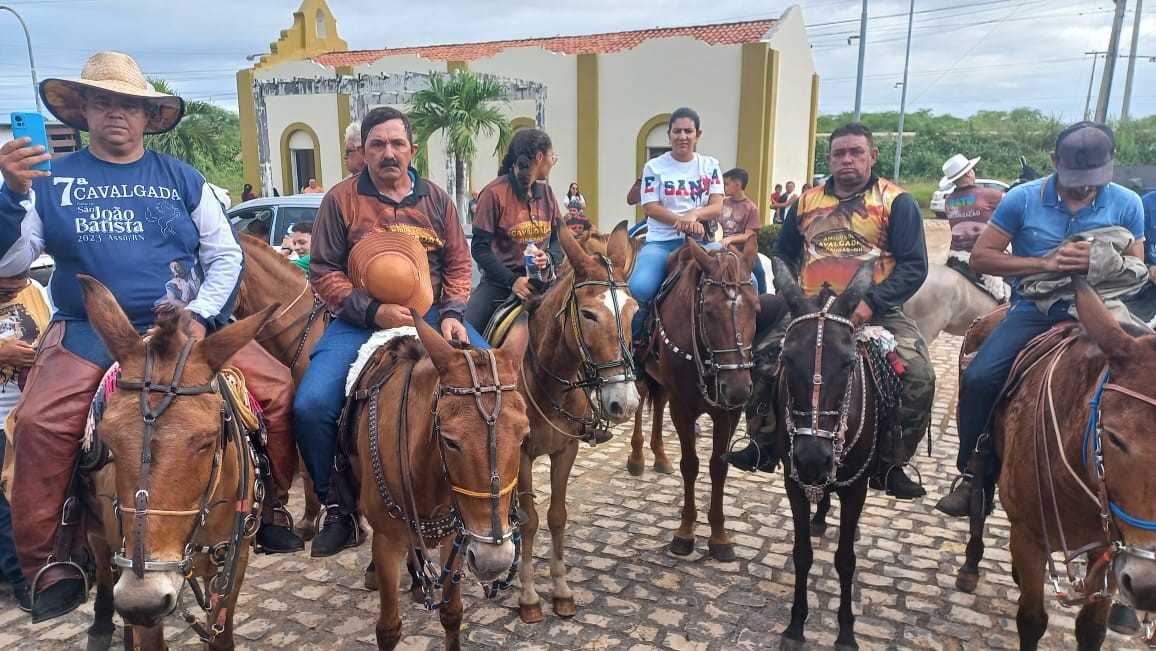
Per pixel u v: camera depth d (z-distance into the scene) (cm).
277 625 421
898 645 401
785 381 393
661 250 593
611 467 672
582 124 1992
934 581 466
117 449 236
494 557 255
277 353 486
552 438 429
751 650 398
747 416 474
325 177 2356
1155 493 244
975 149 4797
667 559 499
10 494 298
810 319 363
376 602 445
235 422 293
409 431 301
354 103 1728
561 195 2073
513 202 516
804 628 417
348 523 359
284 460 354
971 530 419
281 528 349
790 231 483
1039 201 374
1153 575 244
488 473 257
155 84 2547
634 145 1964
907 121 5919
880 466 410
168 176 330
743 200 876
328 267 382
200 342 259
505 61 2048
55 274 319
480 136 2062
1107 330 264
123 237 315
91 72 316
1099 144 342
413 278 356
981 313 766
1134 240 365
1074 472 289
